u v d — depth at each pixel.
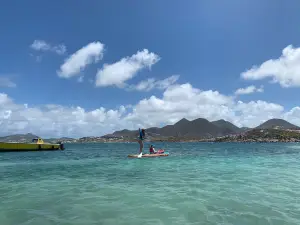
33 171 17.53
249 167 19.41
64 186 11.40
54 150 58.97
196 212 7.09
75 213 7.07
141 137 31.34
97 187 11.09
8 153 45.41
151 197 9.00
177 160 26.84
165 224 6.11
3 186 11.49
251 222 6.20
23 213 7.10
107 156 35.38
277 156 33.97
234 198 8.77
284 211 7.16
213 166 20.20
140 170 17.64
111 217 6.70
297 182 12.10
